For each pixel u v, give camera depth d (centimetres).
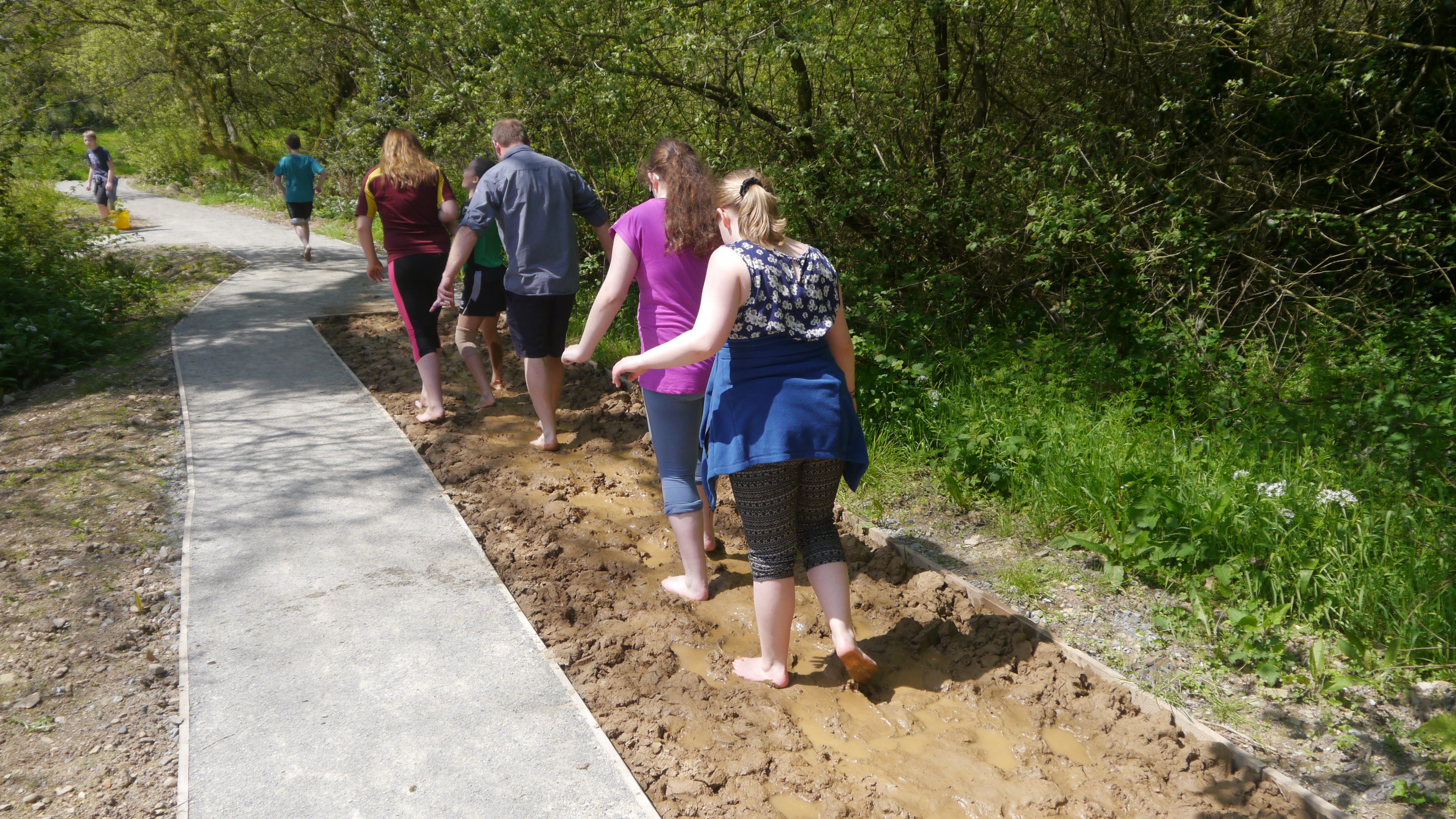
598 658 316
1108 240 623
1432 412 459
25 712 273
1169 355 596
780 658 309
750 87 770
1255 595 346
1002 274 719
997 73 766
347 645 311
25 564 356
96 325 716
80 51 2105
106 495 421
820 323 287
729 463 282
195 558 367
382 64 1083
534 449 519
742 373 285
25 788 243
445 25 911
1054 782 263
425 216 528
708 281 277
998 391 524
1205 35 680
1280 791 253
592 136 816
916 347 602
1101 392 548
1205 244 655
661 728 280
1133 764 270
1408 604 319
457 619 330
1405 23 658
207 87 2158
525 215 470
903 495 458
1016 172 689
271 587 347
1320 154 682
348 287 952
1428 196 667
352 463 473
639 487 475
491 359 639
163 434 507
